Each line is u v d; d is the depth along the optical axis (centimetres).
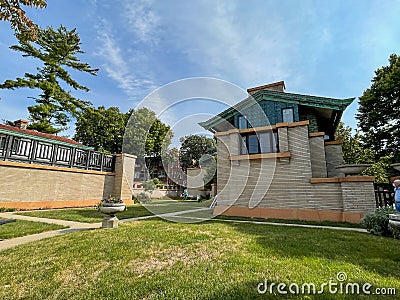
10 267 259
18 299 190
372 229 446
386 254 305
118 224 531
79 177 1073
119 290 203
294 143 764
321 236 420
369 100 1593
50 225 519
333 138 1250
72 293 199
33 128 1675
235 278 223
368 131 1656
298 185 721
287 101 980
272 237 407
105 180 1199
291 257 289
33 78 1780
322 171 816
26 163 893
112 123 2480
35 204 891
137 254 303
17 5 623
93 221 600
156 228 484
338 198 661
